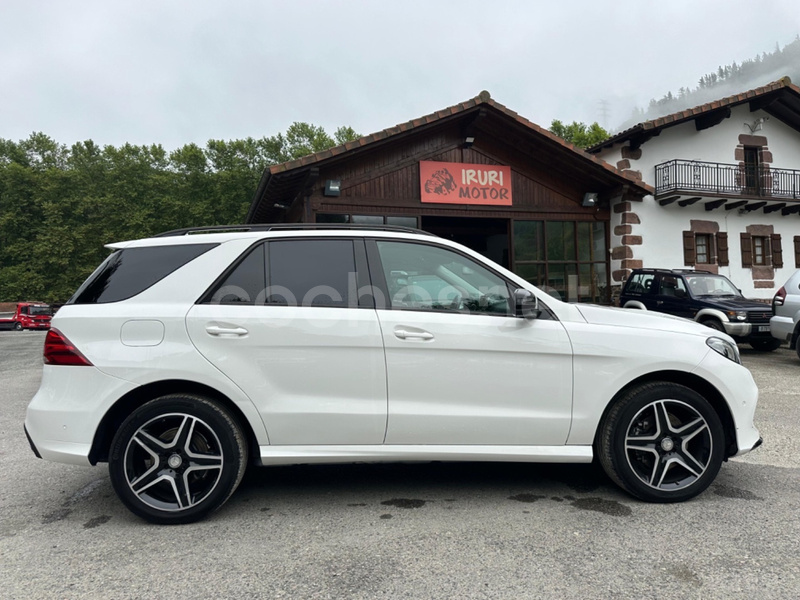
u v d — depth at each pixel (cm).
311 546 259
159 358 283
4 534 280
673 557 243
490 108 1153
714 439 305
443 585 221
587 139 3875
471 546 256
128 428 280
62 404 282
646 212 1436
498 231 1647
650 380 315
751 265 1566
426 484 347
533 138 1225
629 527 276
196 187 4428
